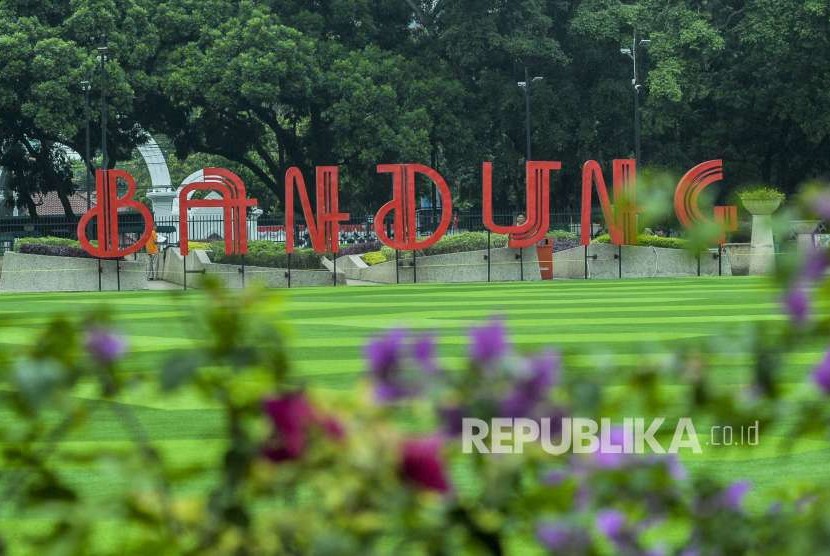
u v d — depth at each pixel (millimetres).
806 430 3818
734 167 79688
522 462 3455
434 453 3221
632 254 48031
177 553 3371
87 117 66500
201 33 72188
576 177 82438
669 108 73625
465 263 47531
